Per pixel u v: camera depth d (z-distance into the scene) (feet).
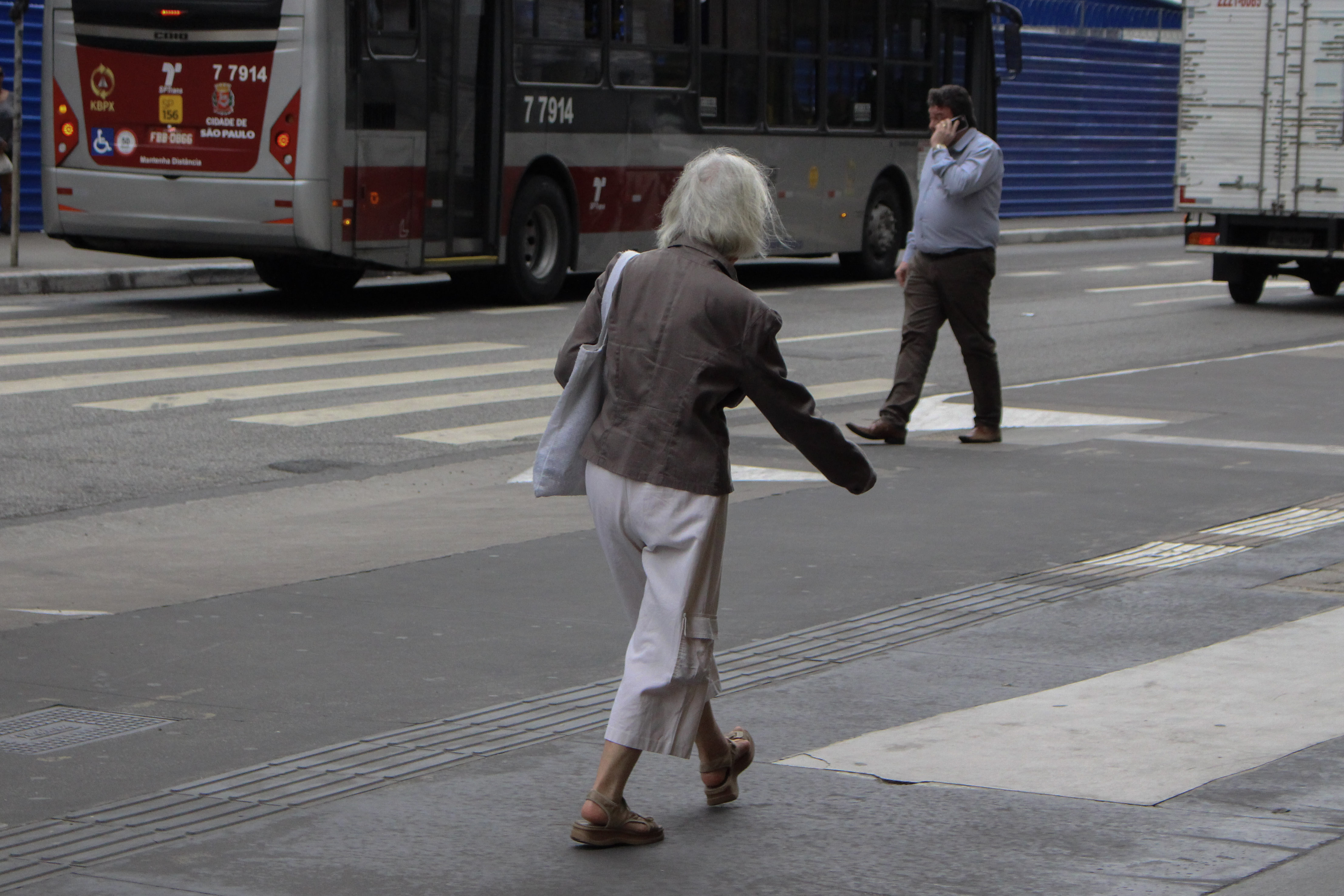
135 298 113.80
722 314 26.73
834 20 135.33
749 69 128.26
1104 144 246.27
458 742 32.53
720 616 41.63
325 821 28.43
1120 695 35.14
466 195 108.99
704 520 26.91
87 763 31.37
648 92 120.37
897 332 106.11
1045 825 28.04
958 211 64.90
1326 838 27.25
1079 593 43.75
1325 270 131.64
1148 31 256.73
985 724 33.37
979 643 39.22
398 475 61.21
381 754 31.83
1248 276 127.03
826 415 74.90
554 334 99.50
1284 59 124.16
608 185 118.42
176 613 42.01
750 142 128.47
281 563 47.62
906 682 36.24
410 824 28.32
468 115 108.47
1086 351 98.17
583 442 27.89
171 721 33.83
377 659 38.09
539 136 112.57
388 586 44.70
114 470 60.59
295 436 67.46
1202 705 34.40
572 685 36.29
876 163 140.77
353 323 102.58
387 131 102.99
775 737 32.71
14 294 112.88
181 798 29.55
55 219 106.52
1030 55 229.66
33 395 74.49
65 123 105.40
